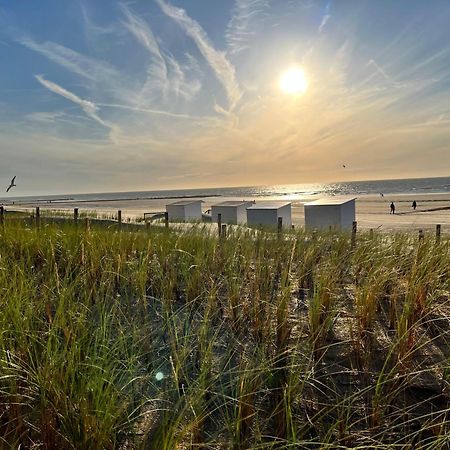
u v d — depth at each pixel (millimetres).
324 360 3311
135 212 48906
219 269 5500
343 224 17797
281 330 3510
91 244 5820
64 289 3404
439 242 6086
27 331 2807
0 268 3939
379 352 3389
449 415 2656
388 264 5125
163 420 2275
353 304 4441
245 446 2330
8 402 2350
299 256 6285
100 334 2992
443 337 3664
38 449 2207
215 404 2762
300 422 2568
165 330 3758
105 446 2141
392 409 2707
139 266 5008
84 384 2332
